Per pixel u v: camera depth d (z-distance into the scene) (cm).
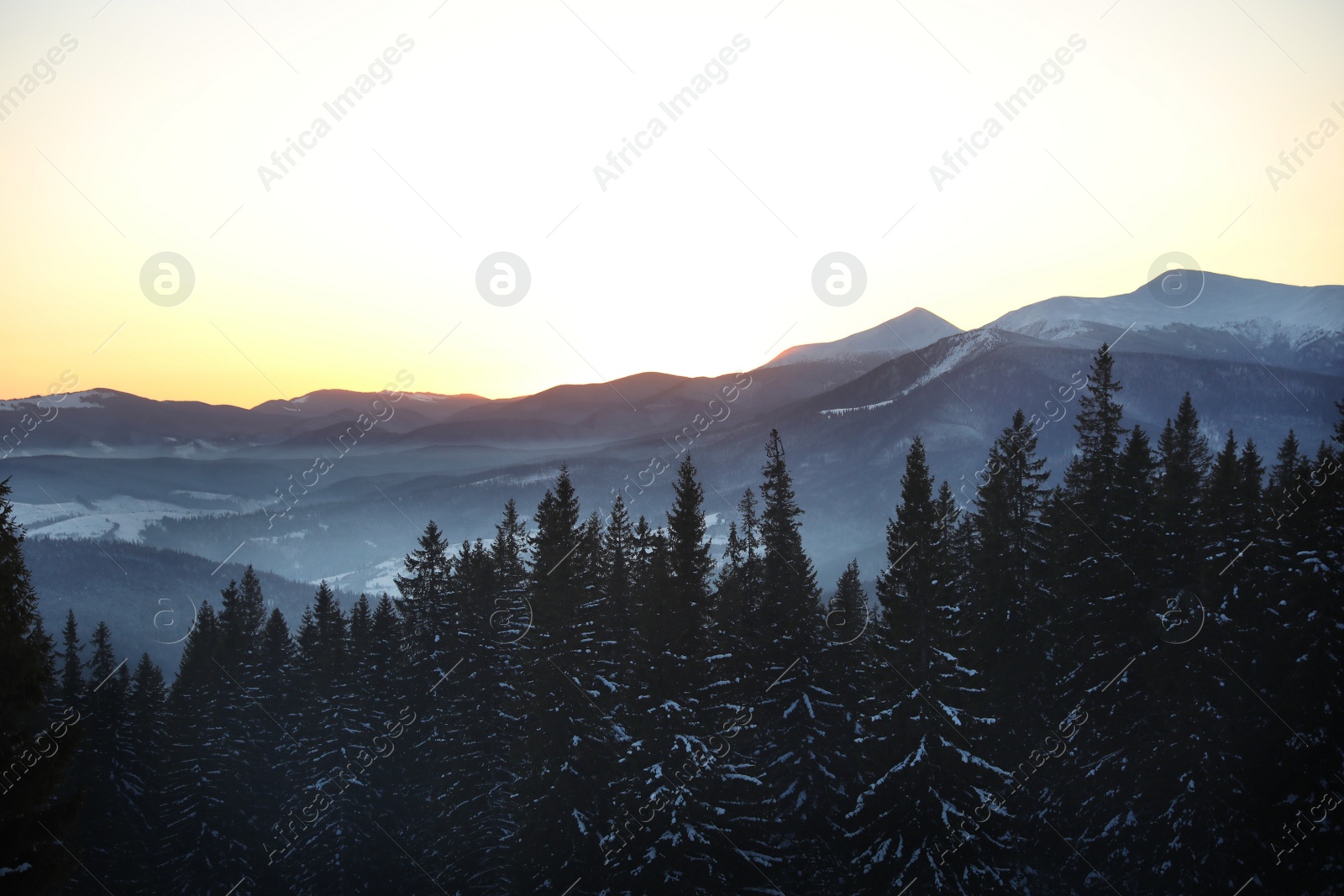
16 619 1933
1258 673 3538
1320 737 3297
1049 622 3981
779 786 3591
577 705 3684
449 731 4641
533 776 3653
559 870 3475
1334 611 3341
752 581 4547
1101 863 3494
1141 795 3459
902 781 3225
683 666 3506
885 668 3384
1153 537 3650
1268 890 3172
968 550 4769
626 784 3444
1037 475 4334
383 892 4725
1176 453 4622
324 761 4981
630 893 3222
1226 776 3297
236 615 6612
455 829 4384
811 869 3472
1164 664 3444
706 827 3284
